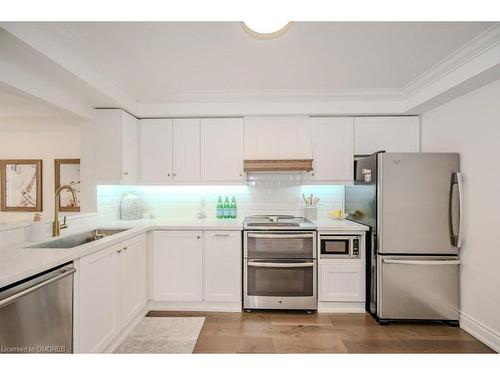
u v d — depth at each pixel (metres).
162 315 2.72
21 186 3.43
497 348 2.10
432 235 2.48
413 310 2.51
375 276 2.60
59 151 3.43
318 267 2.77
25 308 1.31
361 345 2.21
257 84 2.70
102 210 2.94
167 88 2.79
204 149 3.12
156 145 3.14
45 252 1.62
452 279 2.48
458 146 2.49
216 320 2.62
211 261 2.79
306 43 1.90
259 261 2.75
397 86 2.73
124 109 2.83
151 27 1.69
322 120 3.10
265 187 3.40
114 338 2.10
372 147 3.08
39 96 2.01
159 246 2.80
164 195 3.44
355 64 2.24
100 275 1.90
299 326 2.51
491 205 2.15
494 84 2.11
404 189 2.50
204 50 2.00
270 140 3.07
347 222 3.05
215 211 3.42
